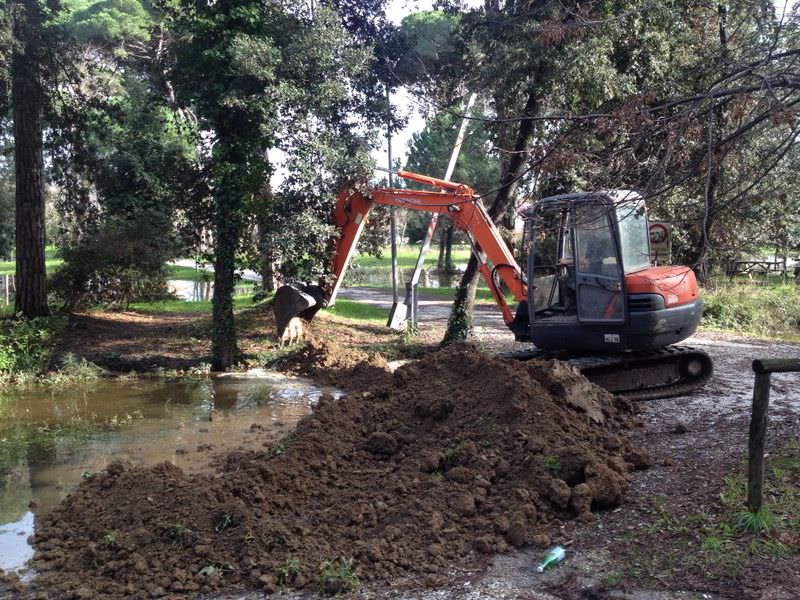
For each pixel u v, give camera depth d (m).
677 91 10.76
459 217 13.87
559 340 10.98
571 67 14.74
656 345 10.48
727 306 22.08
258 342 16.72
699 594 4.76
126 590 5.34
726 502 5.98
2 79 17.20
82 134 19.34
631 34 15.08
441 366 9.80
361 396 9.65
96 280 20.91
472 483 6.62
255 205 14.41
